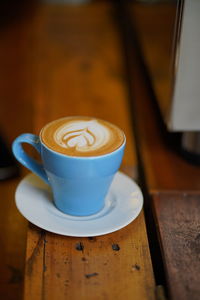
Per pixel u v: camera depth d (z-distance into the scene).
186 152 0.70
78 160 0.46
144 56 0.99
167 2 0.68
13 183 0.79
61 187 0.49
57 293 0.43
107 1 1.49
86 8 1.39
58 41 1.13
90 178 0.47
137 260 0.47
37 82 0.91
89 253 0.48
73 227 0.49
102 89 0.90
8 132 1.08
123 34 1.20
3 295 0.63
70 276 0.45
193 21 0.56
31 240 0.49
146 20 0.94
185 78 0.61
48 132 0.50
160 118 0.82
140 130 0.78
